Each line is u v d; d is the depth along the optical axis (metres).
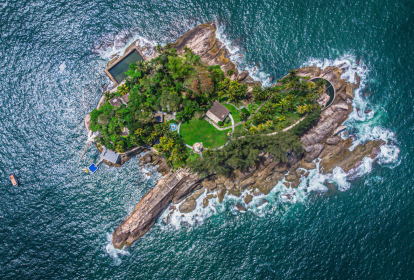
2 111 98.44
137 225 84.81
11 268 83.25
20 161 93.62
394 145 92.38
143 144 93.44
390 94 96.38
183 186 89.06
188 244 85.44
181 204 90.56
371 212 86.12
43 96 100.25
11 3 108.19
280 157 84.62
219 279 80.56
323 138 93.00
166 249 85.19
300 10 105.00
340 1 105.06
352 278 79.38
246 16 105.75
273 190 91.19
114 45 105.44
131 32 106.38
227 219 88.38
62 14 107.88
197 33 104.38
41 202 89.88
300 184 91.44
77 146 95.38
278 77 99.62
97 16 107.88
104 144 92.81
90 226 87.50
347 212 86.88
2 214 88.44
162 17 107.50
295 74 94.94
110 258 84.44
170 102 91.50
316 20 103.94
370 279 79.00
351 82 97.75
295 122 91.75
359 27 102.50
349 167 91.25
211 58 101.81
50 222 87.81
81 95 100.44
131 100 93.75
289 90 95.75
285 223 86.94
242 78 99.06
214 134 92.12
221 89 95.31
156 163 93.19
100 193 91.00
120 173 93.00
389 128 94.00
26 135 96.31
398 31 101.38
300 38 102.75
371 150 92.31
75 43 105.50
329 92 95.56
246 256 83.00
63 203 89.88
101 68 103.06
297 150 87.50
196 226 87.88
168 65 95.56
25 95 100.31
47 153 94.62
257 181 91.62
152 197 87.25
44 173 92.75
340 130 93.38
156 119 93.62
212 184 90.69
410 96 95.69
